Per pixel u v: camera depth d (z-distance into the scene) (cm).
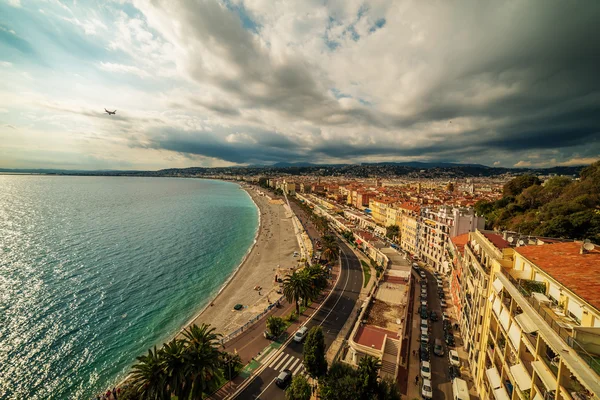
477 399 3625
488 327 3444
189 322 6594
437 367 4400
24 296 7631
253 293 7900
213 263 11075
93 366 5219
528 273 2856
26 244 12531
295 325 5856
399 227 12238
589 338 1741
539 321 2173
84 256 11088
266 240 14138
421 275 8056
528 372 2403
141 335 6184
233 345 5184
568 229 6303
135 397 3306
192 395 3384
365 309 6097
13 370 5038
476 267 4228
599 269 2319
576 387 1870
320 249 11419
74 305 7300
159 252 12050
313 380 4253
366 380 3388
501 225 9412
